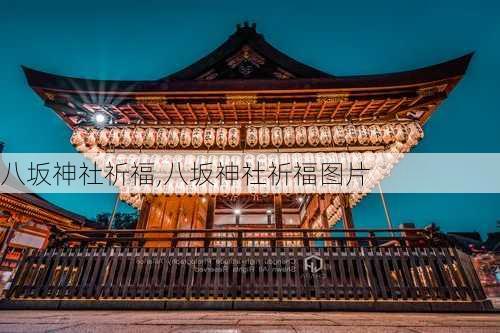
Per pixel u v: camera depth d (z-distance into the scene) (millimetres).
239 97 6605
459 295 5055
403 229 5895
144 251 5664
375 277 5473
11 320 2988
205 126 7441
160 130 7156
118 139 7008
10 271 12125
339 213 10062
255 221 14180
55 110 6691
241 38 8719
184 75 8383
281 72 8445
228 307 4953
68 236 6016
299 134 6988
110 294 5156
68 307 5008
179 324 2635
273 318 3295
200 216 10906
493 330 2334
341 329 2346
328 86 6469
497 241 26312
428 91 6445
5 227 12125
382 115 7238
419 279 5207
